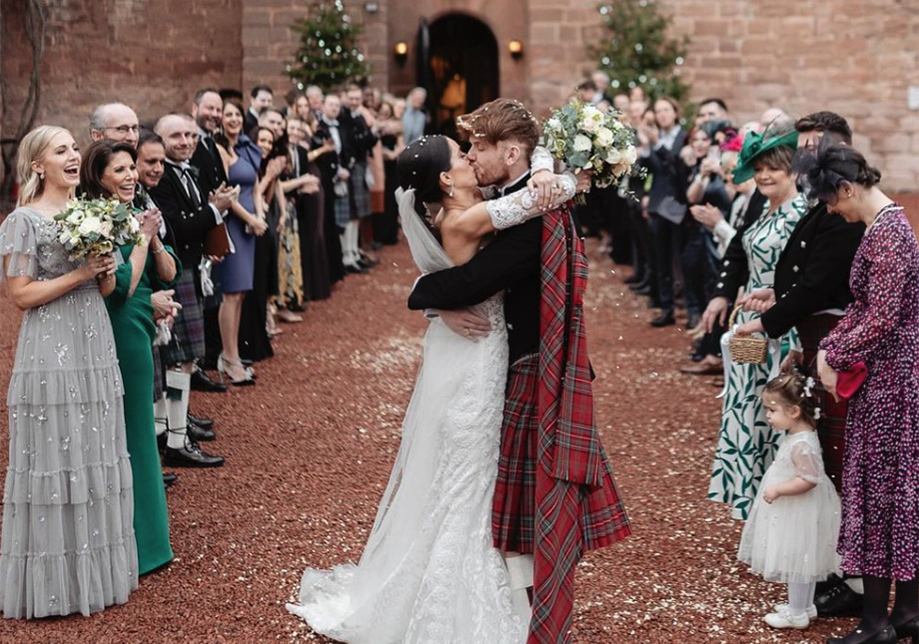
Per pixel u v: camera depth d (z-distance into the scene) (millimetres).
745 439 5027
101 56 19641
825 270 4410
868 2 19281
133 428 4805
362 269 14156
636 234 12727
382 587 4039
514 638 3818
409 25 20531
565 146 3828
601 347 9891
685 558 5070
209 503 5719
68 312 4398
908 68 19344
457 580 3836
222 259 7488
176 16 19859
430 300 3838
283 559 4996
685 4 19422
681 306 11633
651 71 18953
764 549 4574
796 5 19375
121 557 4531
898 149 19531
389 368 8938
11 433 4402
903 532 4031
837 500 4422
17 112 19219
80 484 4379
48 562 4383
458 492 3885
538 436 3775
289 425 7223
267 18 19047
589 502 3873
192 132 6664
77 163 4473
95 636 4254
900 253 4031
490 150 3895
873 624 4145
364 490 5969
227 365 8273
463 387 3912
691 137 10578
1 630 4309
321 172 12461
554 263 3773
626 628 4328
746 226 5438
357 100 13758
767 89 19531
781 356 4984
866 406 4090
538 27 19359
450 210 3926
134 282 4699
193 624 4348
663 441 6996
